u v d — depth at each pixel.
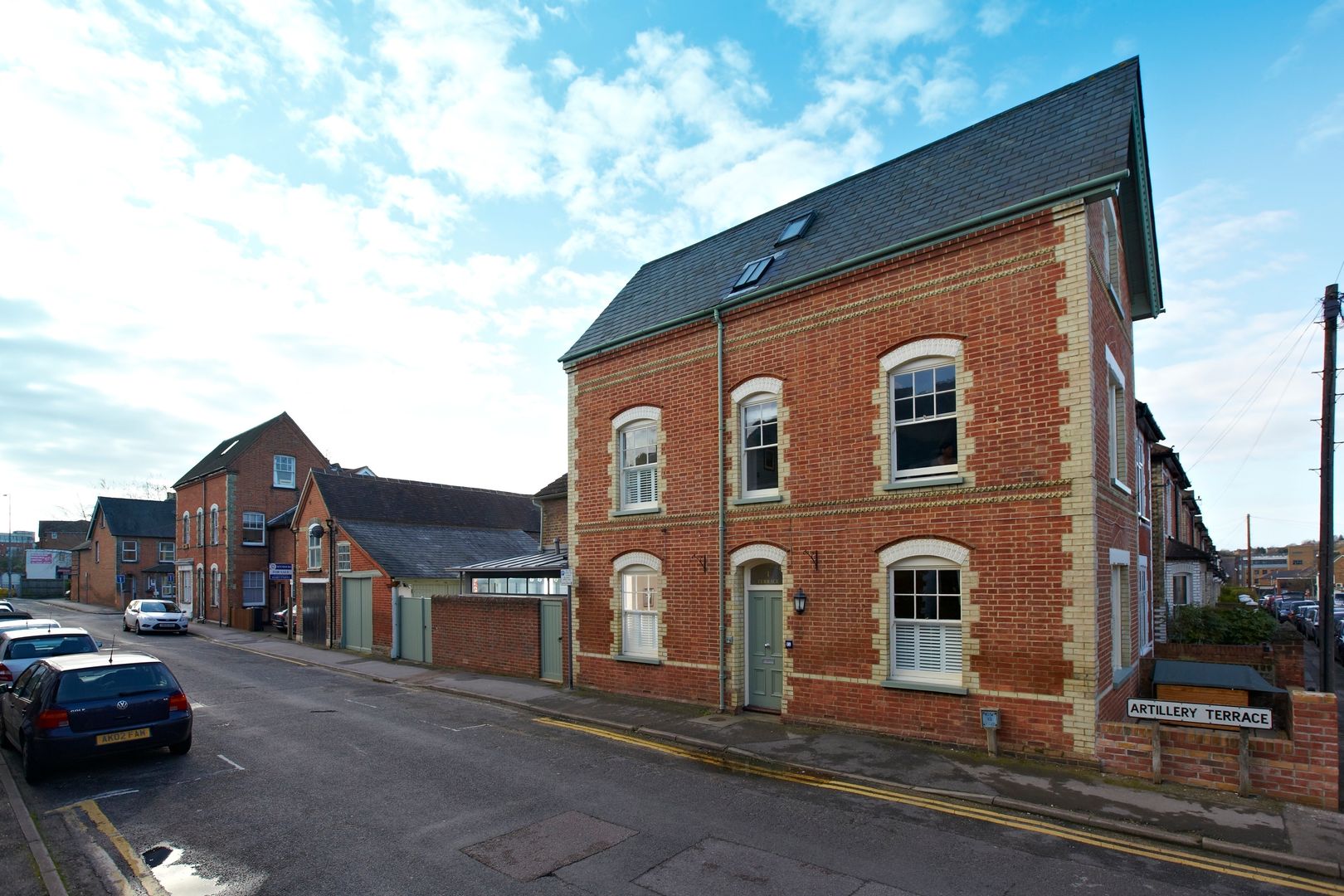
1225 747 8.89
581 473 17.25
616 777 10.20
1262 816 8.05
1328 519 14.03
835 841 7.76
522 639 19.22
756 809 8.80
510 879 6.94
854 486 12.20
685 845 7.70
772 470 13.68
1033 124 12.62
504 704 15.85
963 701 10.77
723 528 14.08
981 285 11.05
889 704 11.54
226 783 10.02
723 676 13.96
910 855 7.38
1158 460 22.12
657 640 15.38
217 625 38.78
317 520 29.81
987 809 8.66
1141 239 14.81
